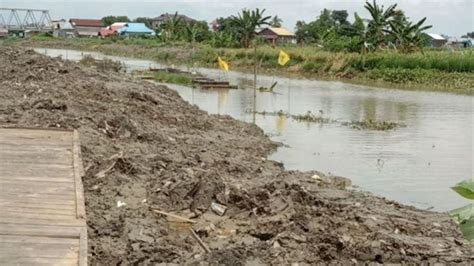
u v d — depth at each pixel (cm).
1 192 703
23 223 608
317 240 704
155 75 3369
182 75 3444
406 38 4822
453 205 980
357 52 4756
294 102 2519
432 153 1437
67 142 976
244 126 1670
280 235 714
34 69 1802
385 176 1181
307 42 7444
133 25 9725
